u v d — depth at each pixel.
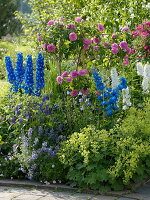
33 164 4.91
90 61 6.00
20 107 5.48
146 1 7.61
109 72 6.00
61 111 5.71
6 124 5.71
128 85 6.00
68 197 4.23
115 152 4.37
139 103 5.69
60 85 6.38
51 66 6.81
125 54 5.92
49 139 5.24
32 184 4.76
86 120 5.42
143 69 5.72
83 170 4.55
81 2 7.62
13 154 5.20
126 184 4.29
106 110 5.31
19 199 4.19
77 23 5.92
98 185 4.37
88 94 5.84
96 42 5.88
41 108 5.45
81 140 4.48
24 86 5.78
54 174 4.76
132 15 7.22
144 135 4.71
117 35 6.11
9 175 5.16
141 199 4.02
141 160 4.53
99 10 7.43
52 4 7.99
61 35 5.77
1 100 6.10
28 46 8.93
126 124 4.64
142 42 6.29
